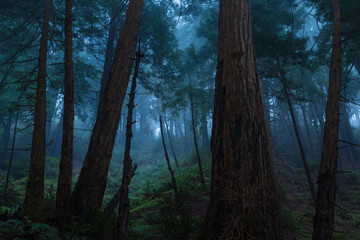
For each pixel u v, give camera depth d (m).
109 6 12.94
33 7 10.94
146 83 14.73
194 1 14.55
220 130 4.32
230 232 3.52
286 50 9.80
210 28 14.32
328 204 4.09
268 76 10.30
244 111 4.20
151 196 9.61
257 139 4.09
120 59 6.69
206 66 16.84
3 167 14.25
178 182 10.28
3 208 5.26
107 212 4.82
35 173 4.51
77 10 12.64
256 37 9.96
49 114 22.22
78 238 3.84
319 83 18.19
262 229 3.56
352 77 17.52
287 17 12.03
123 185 2.22
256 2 11.82
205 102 14.79
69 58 5.56
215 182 4.09
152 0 14.23
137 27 7.18
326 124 4.58
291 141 22.31
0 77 14.23
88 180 5.49
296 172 15.04
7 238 3.08
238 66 4.51
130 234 4.27
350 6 8.56
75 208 5.23
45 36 5.61
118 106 6.33
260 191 3.78
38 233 3.35
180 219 4.51
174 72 14.09
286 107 20.22
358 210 8.89
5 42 12.70
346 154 18.72
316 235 4.05
